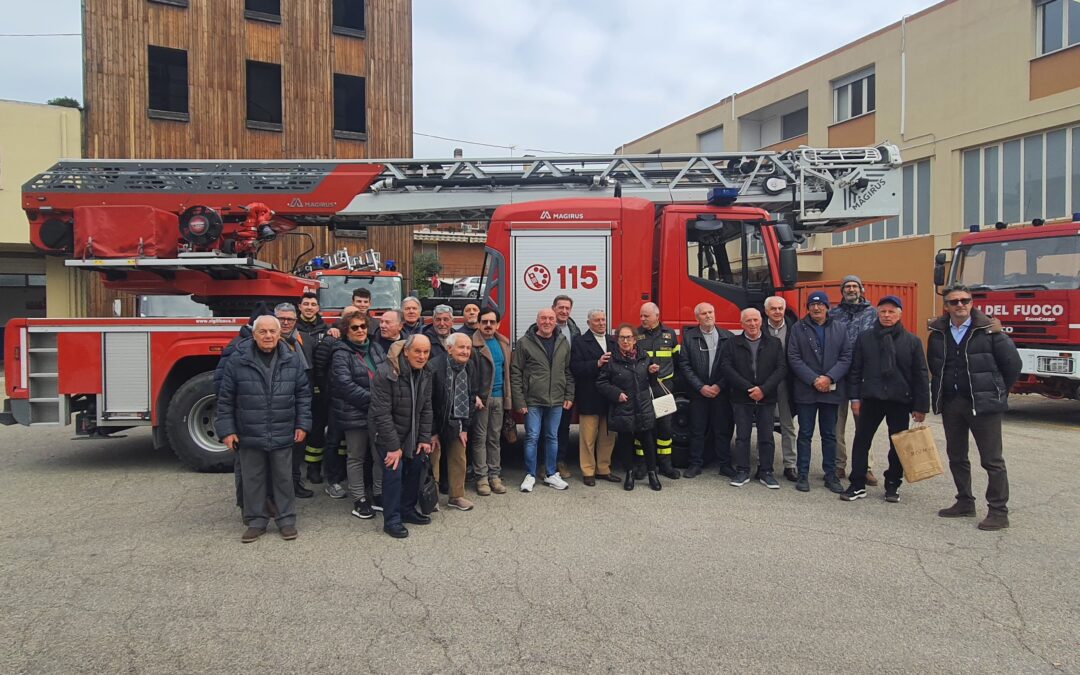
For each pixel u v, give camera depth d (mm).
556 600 3834
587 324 6891
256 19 17609
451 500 5656
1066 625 3551
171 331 6777
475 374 5824
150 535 4941
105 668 3084
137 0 16453
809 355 6117
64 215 7777
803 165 8297
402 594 3920
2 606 3729
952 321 5398
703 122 26984
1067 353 9539
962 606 3771
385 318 5766
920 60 18125
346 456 6094
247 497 4875
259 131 17688
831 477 6227
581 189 8242
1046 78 15289
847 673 3072
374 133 18984
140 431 9422
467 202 8211
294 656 3205
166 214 7219
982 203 16844
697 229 6875
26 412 6688
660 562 4418
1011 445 8375
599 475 6602
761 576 4188
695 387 6535
